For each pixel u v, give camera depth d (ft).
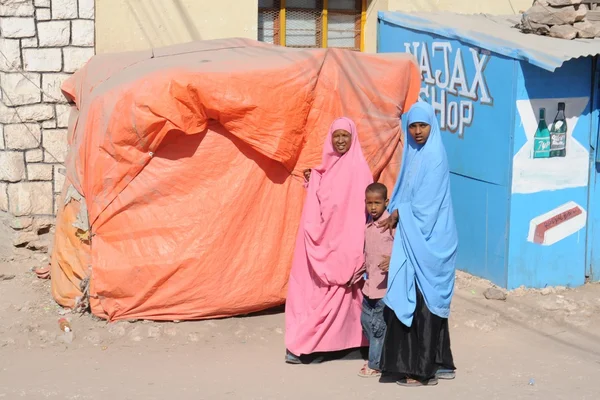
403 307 16.75
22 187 24.00
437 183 16.80
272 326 20.43
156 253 19.72
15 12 23.25
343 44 28.50
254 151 20.02
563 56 21.54
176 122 19.10
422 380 17.39
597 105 23.68
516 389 17.34
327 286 18.25
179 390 16.87
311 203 18.48
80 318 20.18
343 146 17.95
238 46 22.95
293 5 27.58
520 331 20.86
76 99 22.03
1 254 24.52
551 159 23.27
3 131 23.73
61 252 20.68
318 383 17.44
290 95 19.67
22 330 19.56
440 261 16.83
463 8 28.81
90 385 17.01
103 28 24.27
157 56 22.26
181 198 19.92
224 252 19.94
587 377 18.11
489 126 23.48
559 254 23.94
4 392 16.57
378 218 17.56
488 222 23.81
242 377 17.63
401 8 28.14
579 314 22.04
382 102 20.79
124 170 19.56
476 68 23.73
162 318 20.08
